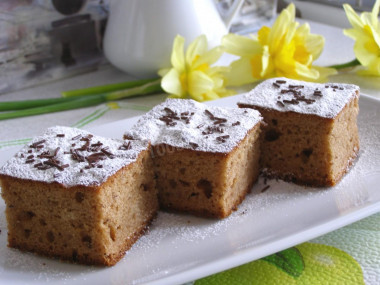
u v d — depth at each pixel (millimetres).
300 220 278
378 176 311
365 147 340
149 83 427
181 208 300
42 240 266
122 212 267
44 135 291
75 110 426
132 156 272
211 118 309
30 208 262
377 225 274
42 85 471
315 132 304
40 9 448
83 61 486
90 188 246
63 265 262
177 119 309
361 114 363
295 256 254
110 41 437
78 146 280
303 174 316
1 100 440
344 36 534
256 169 323
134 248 272
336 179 312
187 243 271
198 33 421
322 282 237
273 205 299
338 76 449
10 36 443
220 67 411
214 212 291
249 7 539
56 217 259
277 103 318
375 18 429
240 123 302
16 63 453
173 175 294
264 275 244
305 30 423
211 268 237
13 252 271
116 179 259
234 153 284
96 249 257
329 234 269
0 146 365
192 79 399
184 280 233
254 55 423
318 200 297
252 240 265
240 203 304
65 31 467
